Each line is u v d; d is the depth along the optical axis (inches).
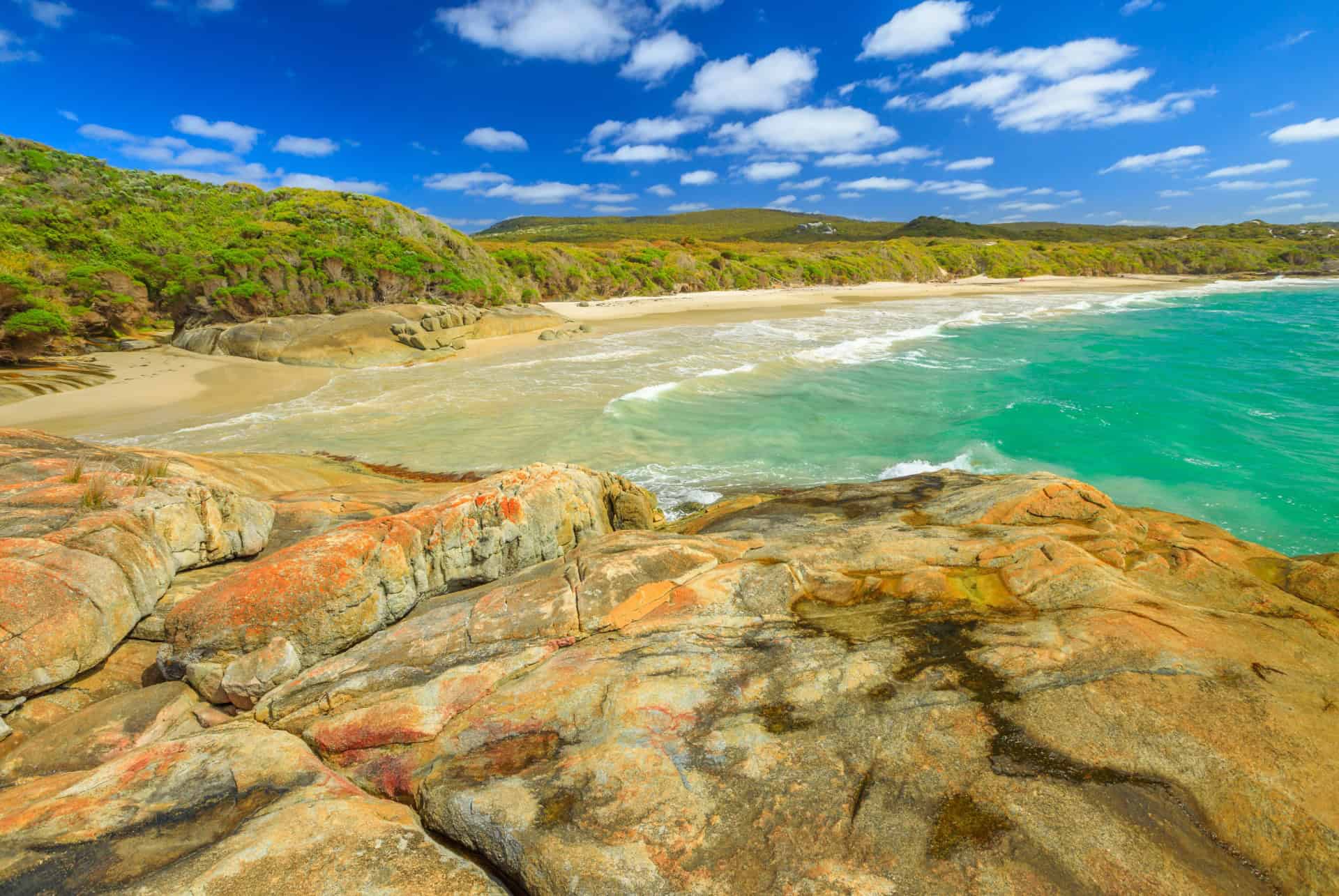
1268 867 113.8
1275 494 490.9
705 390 836.0
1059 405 751.7
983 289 2950.3
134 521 243.8
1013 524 286.4
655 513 426.9
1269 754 131.0
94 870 121.3
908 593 211.2
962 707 152.5
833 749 145.0
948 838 122.3
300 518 342.0
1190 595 210.4
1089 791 127.9
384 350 1127.6
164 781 149.5
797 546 255.0
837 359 1056.2
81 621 203.8
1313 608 197.6
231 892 116.1
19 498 247.4
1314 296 2444.6
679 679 170.2
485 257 2153.1
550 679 175.2
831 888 116.0
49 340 1061.1
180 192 2014.0
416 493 428.8
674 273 2758.4
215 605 209.6
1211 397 789.2
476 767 152.2
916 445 619.8
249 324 1240.8
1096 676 156.8
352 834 131.5
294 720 180.7
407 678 187.5
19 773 167.9
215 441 647.1
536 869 125.8
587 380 906.7
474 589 262.5
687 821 130.9
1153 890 110.7
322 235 1744.6
